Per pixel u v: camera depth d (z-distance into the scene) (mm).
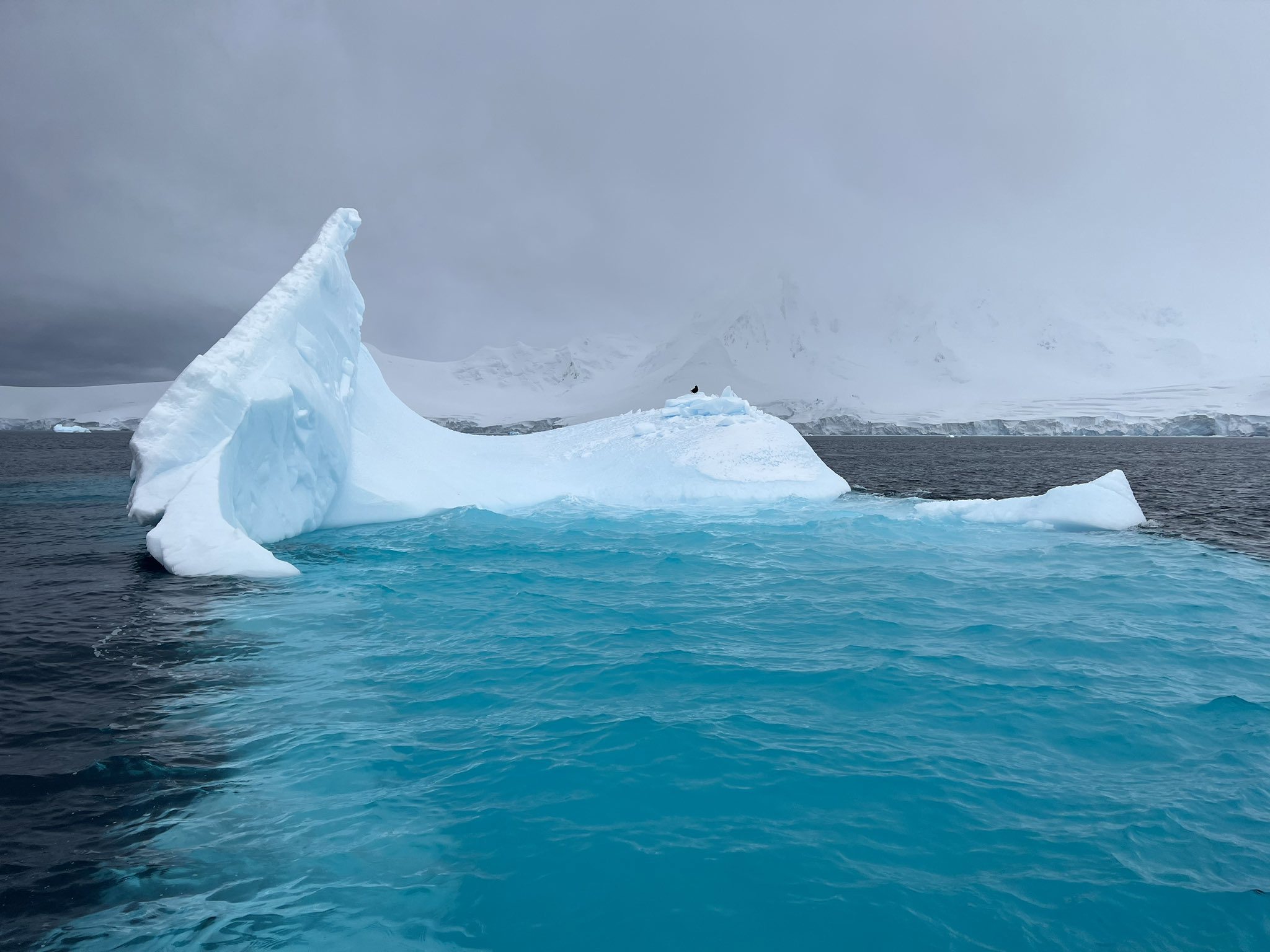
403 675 6797
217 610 8828
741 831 4207
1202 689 6480
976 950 3268
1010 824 4277
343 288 16344
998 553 12977
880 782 4766
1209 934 3361
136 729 5547
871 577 11070
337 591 9891
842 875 3807
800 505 18234
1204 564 12055
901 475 35031
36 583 10039
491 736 5488
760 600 9680
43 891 3635
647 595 9930
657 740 5375
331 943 3334
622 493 18562
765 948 3281
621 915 3523
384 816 4383
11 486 25516
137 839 4113
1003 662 7199
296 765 5008
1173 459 53625
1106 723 5719
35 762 4980
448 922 3486
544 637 8023
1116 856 3961
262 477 12758
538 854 4008
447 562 11938
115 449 61156
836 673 6828
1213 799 4574
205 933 3379
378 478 16000
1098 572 11422
